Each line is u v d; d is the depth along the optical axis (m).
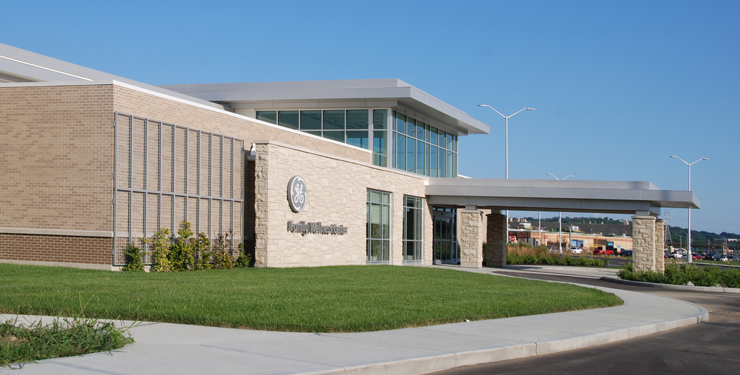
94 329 9.14
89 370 7.53
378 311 12.70
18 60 27.59
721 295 25.12
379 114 39.06
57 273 18.64
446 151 48.44
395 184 37.62
